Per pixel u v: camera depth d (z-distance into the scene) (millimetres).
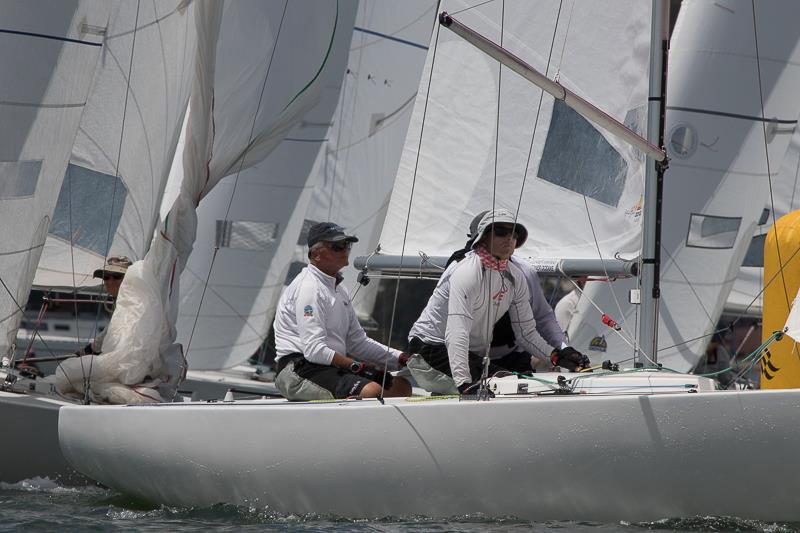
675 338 30516
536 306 20078
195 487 18391
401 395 19672
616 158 21984
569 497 16406
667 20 21625
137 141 24172
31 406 21156
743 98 30391
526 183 23094
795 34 30422
